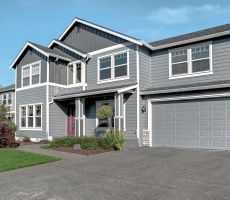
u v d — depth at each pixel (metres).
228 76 14.49
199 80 15.45
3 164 11.55
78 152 14.18
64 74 20.78
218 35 14.66
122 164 10.90
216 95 14.08
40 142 19.45
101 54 18.59
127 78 16.95
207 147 14.33
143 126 16.38
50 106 19.86
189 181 8.15
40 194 7.55
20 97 22.11
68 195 7.38
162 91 15.58
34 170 10.59
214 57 15.01
